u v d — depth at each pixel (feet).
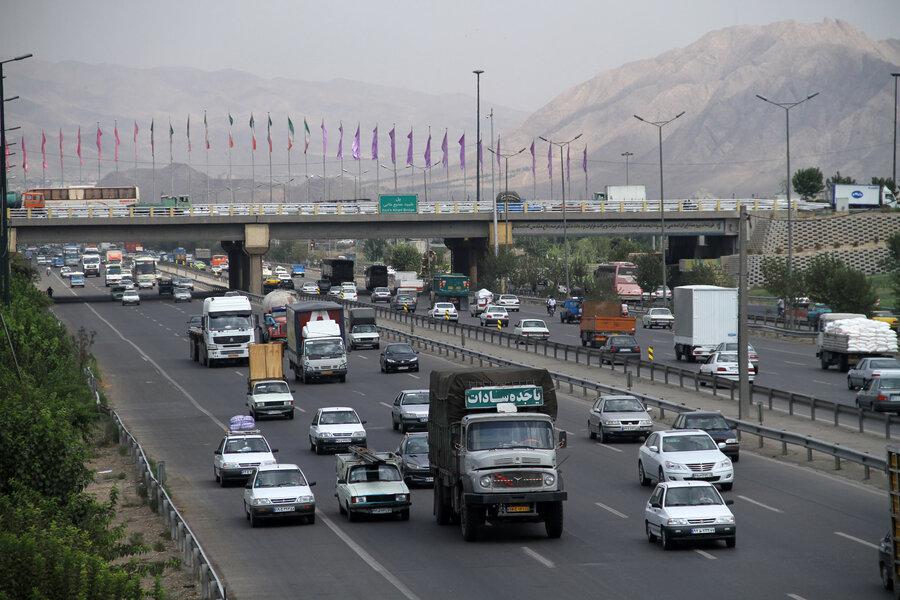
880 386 574.56
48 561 218.38
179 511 401.08
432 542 340.59
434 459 372.79
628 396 554.87
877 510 373.61
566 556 315.99
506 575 294.25
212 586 261.03
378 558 319.88
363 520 379.35
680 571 294.25
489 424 339.98
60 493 354.95
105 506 348.59
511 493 330.13
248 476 450.30
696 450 415.64
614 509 385.29
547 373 356.79
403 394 582.76
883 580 271.69
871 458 423.64
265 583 293.23
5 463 351.87
